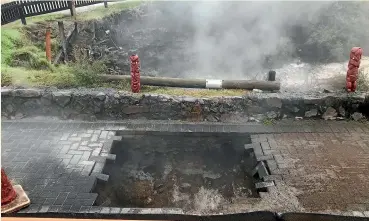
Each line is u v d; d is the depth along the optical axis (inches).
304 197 191.8
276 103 260.8
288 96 259.9
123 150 260.2
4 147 237.8
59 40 385.1
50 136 250.8
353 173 208.7
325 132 249.9
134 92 270.1
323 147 233.6
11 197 184.7
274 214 181.6
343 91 267.9
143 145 259.0
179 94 273.6
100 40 423.5
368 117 263.0
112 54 404.5
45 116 273.1
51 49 370.0
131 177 254.1
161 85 284.7
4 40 339.9
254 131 251.9
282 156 226.2
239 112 265.4
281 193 195.3
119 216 183.6
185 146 258.7
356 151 228.4
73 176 211.5
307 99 256.8
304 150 231.3
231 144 257.8
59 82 282.5
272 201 189.8
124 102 265.1
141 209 187.0
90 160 226.1
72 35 394.6
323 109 262.2
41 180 207.8
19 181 206.5
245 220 183.0
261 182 205.3
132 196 239.9
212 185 250.8
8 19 377.7
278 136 246.8
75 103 267.1
